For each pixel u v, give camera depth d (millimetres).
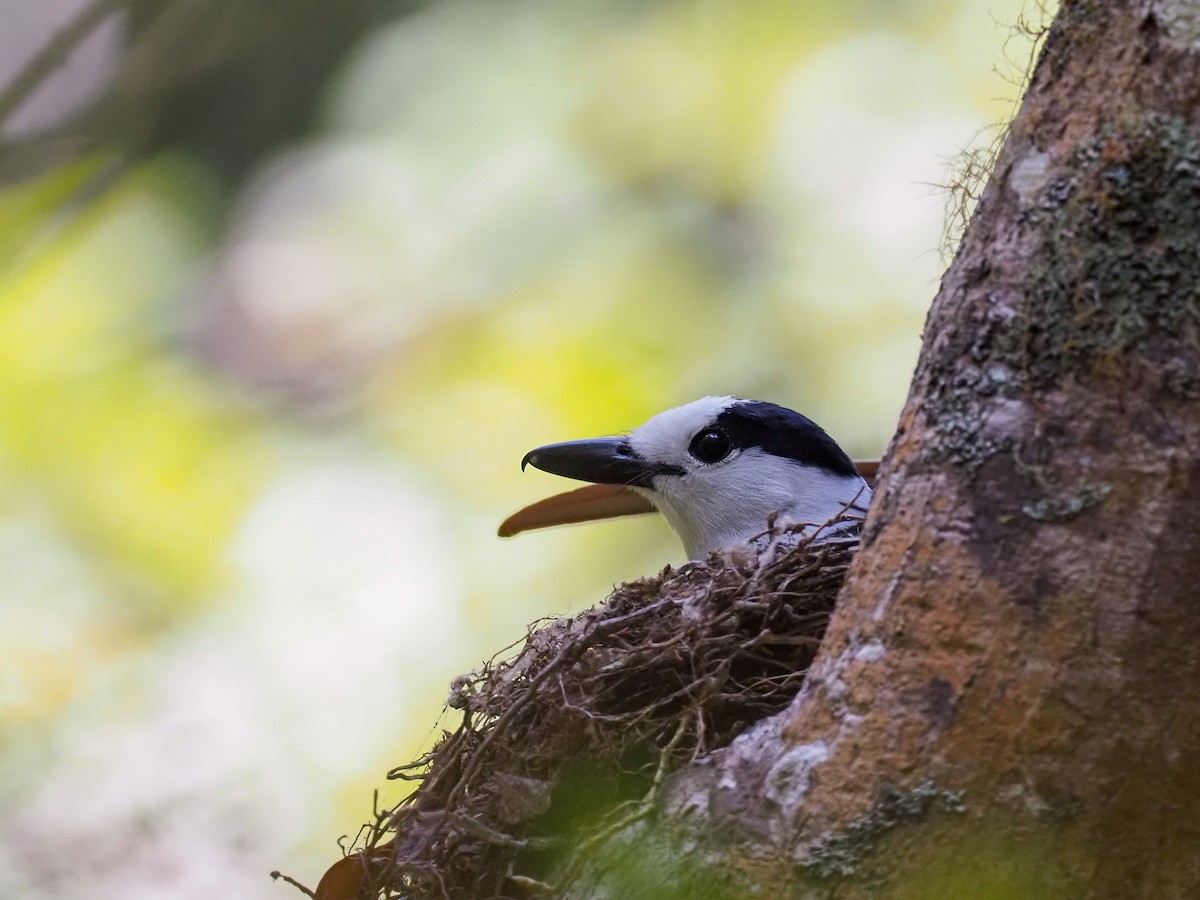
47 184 12039
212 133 14188
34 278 13258
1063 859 4344
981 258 4605
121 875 10625
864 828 4477
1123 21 4438
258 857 10773
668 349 12344
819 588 5965
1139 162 4344
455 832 5551
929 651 4473
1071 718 4309
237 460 12672
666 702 5527
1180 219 4297
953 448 4543
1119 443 4316
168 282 13906
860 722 4551
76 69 11414
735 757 4887
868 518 4812
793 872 4547
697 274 12570
